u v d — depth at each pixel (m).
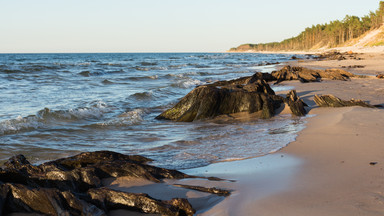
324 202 4.66
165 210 4.57
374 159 6.56
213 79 31.58
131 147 9.02
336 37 178.62
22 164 5.75
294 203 4.70
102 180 5.86
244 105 13.38
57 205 4.50
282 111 13.32
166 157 7.86
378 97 15.75
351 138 8.32
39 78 32.38
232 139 9.38
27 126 10.94
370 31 156.38
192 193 5.38
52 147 8.99
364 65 42.56
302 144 8.21
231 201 4.95
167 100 18.73
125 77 33.94
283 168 6.50
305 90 19.39
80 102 17.23
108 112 14.66
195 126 11.66
